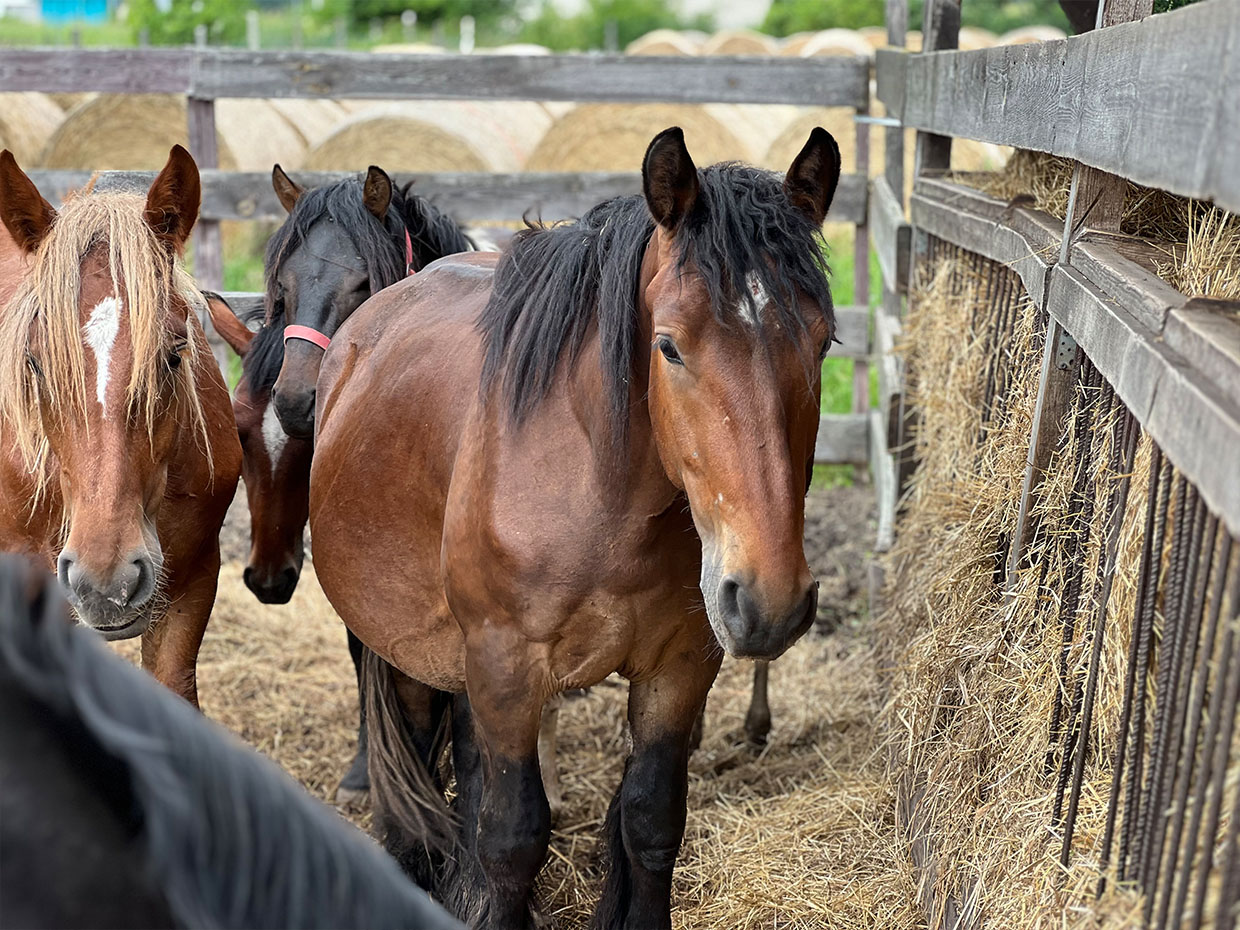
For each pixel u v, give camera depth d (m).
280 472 3.64
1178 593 1.60
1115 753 1.81
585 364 2.17
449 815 2.95
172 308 2.67
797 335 1.85
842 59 6.15
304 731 4.21
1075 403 2.30
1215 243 1.93
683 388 1.88
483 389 2.33
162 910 0.91
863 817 3.21
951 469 3.24
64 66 6.11
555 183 6.31
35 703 0.91
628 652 2.30
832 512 5.84
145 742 0.90
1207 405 1.38
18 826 0.87
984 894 2.13
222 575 5.46
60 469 2.56
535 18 33.81
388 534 2.70
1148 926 1.55
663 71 6.17
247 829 0.93
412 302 2.94
